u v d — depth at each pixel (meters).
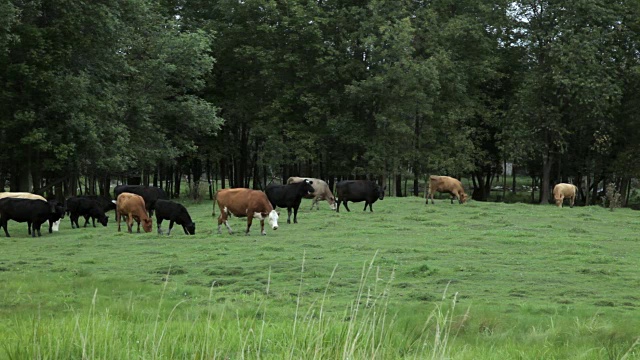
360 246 23.14
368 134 55.69
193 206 44.22
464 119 56.53
